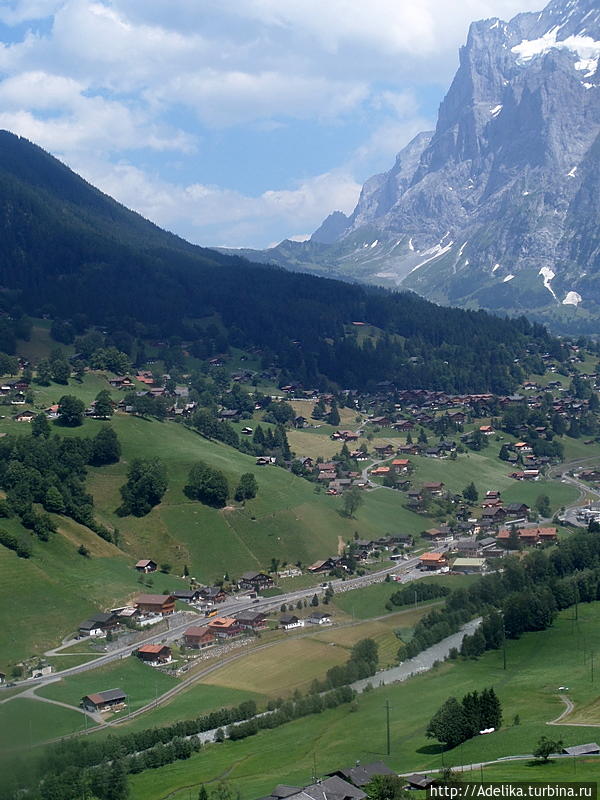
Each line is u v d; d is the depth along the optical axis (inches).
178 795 7514.8
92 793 7524.6
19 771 7598.4
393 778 6811.0
